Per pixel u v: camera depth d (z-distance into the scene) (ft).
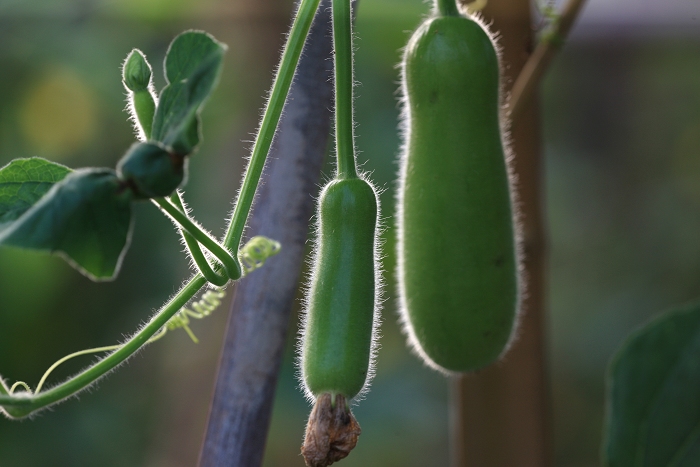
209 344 4.33
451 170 2.35
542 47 2.85
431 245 2.36
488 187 2.36
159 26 5.00
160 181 1.94
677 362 2.47
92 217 1.95
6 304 5.00
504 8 2.93
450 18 2.39
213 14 4.46
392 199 4.90
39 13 5.04
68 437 4.94
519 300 2.40
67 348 5.13
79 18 5.08
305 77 2.40
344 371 2.17
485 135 2.37
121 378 5.15
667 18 4.82
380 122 4.99
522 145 2.90
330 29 2.40
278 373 2.39
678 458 2.46
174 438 4.47
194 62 2.00
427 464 4.91
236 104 4.61
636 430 2.47
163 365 5.00
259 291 2.39
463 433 2.89
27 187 2.18
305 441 2.16
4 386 2.15
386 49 4.90
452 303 2.36
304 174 2.40
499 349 2.39
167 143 1.96
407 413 4.94
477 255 2.35
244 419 2.38
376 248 2.25
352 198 2.23
